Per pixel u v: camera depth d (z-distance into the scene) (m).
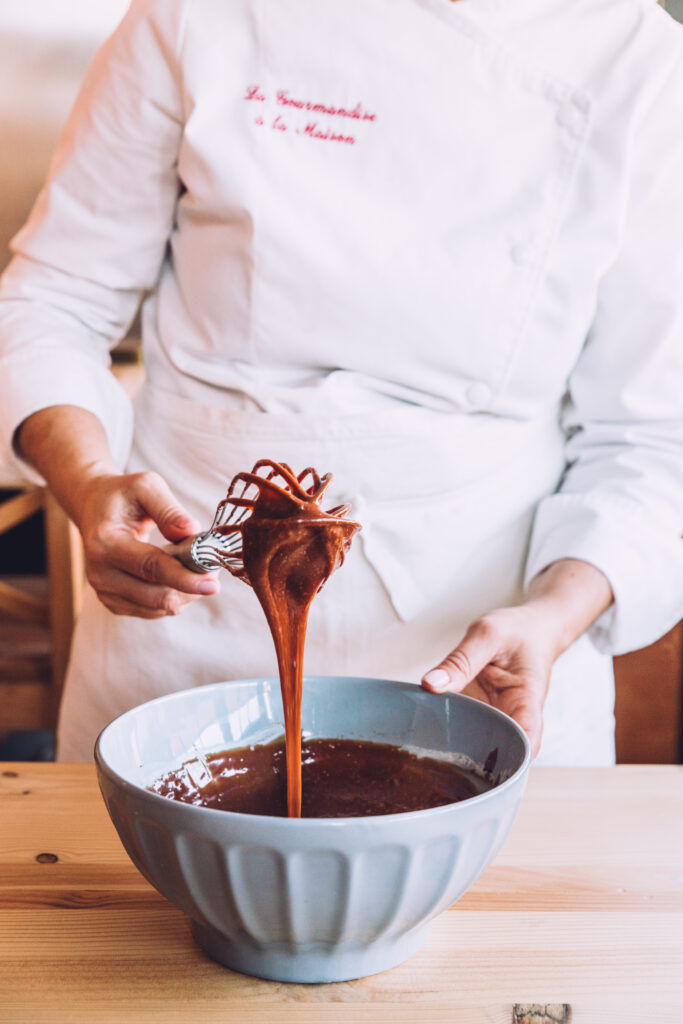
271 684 0.82
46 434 1.01
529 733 0.85
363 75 0.98
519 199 1.00
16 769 0.96
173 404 1.11
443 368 1.04
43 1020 0.59
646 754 1.87
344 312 1.01
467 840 0.59
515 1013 0.61
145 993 0.62
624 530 1.02
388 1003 0.62
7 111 1.88
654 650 1.83
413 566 1.08
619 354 1.08
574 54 1.00
